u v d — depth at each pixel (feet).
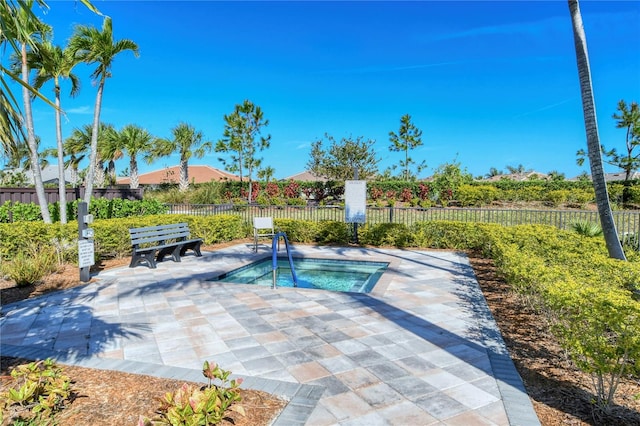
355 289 21.17
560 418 8.03
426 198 70.03
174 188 82.79
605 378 9.71
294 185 77.77
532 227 28.17
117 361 10.79
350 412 8.31
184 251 28.86
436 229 32.19
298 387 9.37
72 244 24.22
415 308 15.94
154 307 16.06
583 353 8.40
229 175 127.44
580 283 12.26
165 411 7.37
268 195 75.97
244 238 37.32
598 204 17.83
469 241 31.12
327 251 30.71
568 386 9.39
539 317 14.58
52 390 7.66
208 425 7.14
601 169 17.62
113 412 7.98
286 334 13.02
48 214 28.14
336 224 34.58
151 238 24.77
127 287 19.27
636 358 7.76
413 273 22.61
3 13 8.50
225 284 19.94
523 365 10.63
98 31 29.63
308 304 16.48
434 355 11.31
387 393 9.13
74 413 7.91
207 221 33.65
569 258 17.43
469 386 9.46
